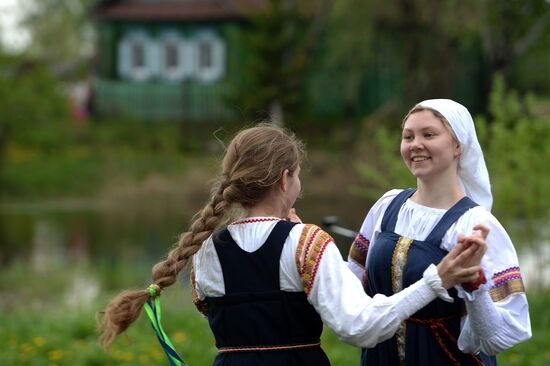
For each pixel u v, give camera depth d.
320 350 6.35
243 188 6.32
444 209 6.55
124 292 6.45
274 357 6.19
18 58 65.31
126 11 70.31
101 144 61.94
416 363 6.48
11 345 14.77
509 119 19.56
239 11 67.50
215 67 68.88
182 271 6.65
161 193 53.88
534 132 18.88
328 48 59.28
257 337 6.21
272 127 6.58
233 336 6.30
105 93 69.25
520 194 18.88
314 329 6.28
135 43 71.06
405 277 6.45
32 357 13.93
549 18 34.91
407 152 6.61
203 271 6.49
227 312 6.31
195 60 69.44
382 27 53.16
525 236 19.56
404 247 6.51
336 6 52.09
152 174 57.41
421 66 51.59
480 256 5.79
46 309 22.30
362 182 46.41
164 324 16.42
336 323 5.95
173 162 58.75
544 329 15.41
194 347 14.41
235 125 58.03
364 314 5.89
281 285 6.17
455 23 44.59
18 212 49.38
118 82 69.12
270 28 57.12
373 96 60.38
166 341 6.41
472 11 43.28
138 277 28.75
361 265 7.12
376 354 6.74
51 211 49.62
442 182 6.57
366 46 54.53
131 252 34.59
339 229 10.06
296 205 44.75
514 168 19.22
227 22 68.31
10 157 60.16
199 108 66.88
